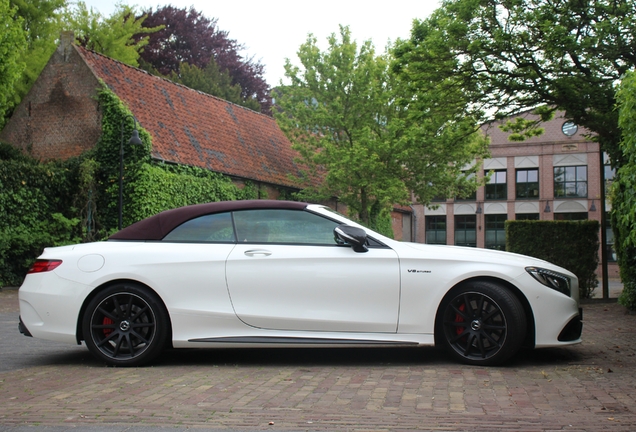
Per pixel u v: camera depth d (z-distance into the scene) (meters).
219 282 5.20
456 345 5.20
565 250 13.48
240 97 40.06
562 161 42.34
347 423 3.41
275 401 3.91
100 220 18.52
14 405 3.83
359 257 5.19
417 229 46.34
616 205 11.06
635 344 6.48
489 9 12.10
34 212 17.31
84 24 29.44
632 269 10.38
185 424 3.39
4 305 12.17
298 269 5.17
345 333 5.14
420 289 5.13
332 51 21.02
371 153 20.47
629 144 6.23
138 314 5.21
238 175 22.16
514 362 5.29
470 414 3.59
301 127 22.08
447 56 12.46
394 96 20.84
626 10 10.99
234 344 5.14
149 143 18.53
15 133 20.39
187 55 40.50
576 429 3.29
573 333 5.29
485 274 5.09
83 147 19.47
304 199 24.62
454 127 13.84
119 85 20.53
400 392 4.16
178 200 19.34
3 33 16.11
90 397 4.04
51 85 20.06
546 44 11.42
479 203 44.66
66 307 5.25
